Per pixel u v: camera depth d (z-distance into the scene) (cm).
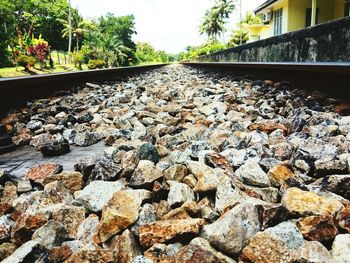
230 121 258
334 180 131
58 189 140
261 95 420
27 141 244
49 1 5319
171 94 455
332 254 92
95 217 120
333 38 386
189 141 205
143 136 226
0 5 3656
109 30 6316
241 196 122
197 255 85
